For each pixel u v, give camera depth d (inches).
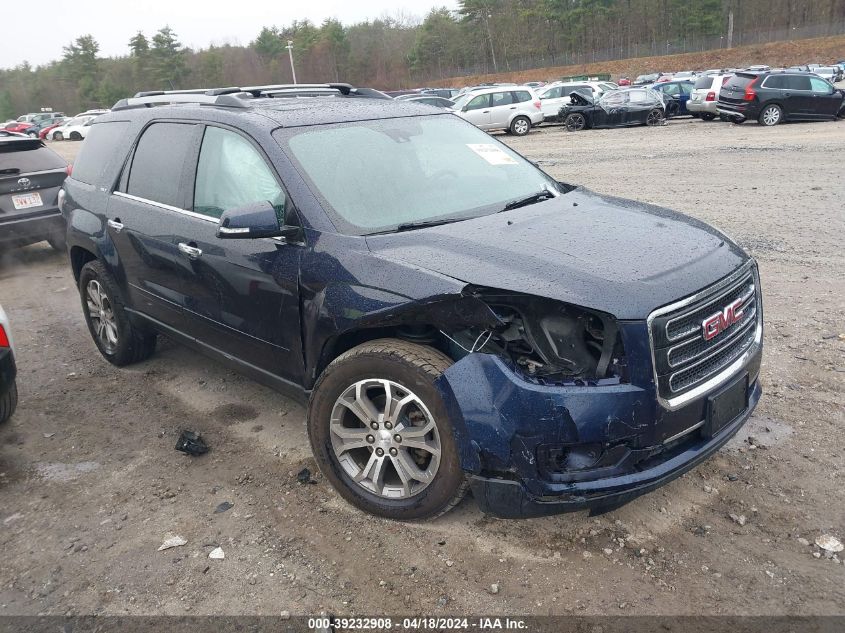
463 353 120.3
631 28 3430.1
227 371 206.4
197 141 163.2
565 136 871.7
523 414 105.6
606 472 107.7
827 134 675.4
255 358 150.9
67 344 236.5
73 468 156.3
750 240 306.2
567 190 165.9
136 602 113.9
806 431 152.5
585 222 133.1
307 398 141.0
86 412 183.8
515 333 112.7
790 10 3137.3
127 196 184.1
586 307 105.1
